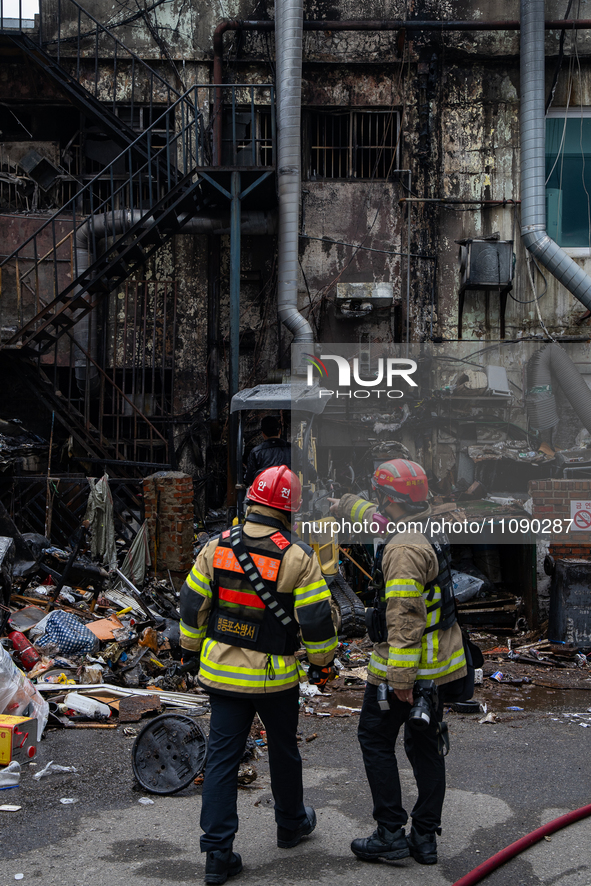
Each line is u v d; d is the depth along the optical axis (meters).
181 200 9.59
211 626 2.98
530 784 3.96
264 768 4.14
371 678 3.04
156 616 6.81
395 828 3.03
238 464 8.48
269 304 11.27
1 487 7.94
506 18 11.34
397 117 11.53
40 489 8.84
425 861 3.02
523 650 7.01
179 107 11.28
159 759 3.81
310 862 3.04
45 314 9.69
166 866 2.99
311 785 3.91
